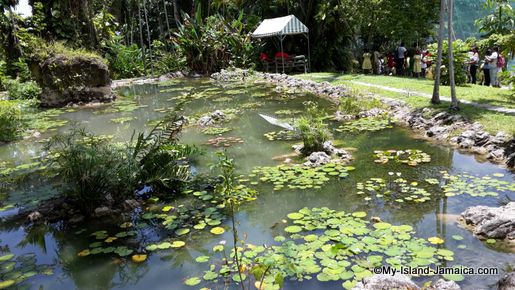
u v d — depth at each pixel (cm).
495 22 1741
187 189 616
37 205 583
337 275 364
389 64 1948
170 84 1967
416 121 885
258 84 1781
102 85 1566
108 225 519
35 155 865
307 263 386
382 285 319
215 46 2311
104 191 553
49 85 1488
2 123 1027
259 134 915
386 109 1033
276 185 603
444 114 852
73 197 568
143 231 495
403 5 1889
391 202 525
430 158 684
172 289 374
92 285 392
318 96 1361
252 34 2325
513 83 1025
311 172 644
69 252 458
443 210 494
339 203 534
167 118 727
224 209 540
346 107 1062
